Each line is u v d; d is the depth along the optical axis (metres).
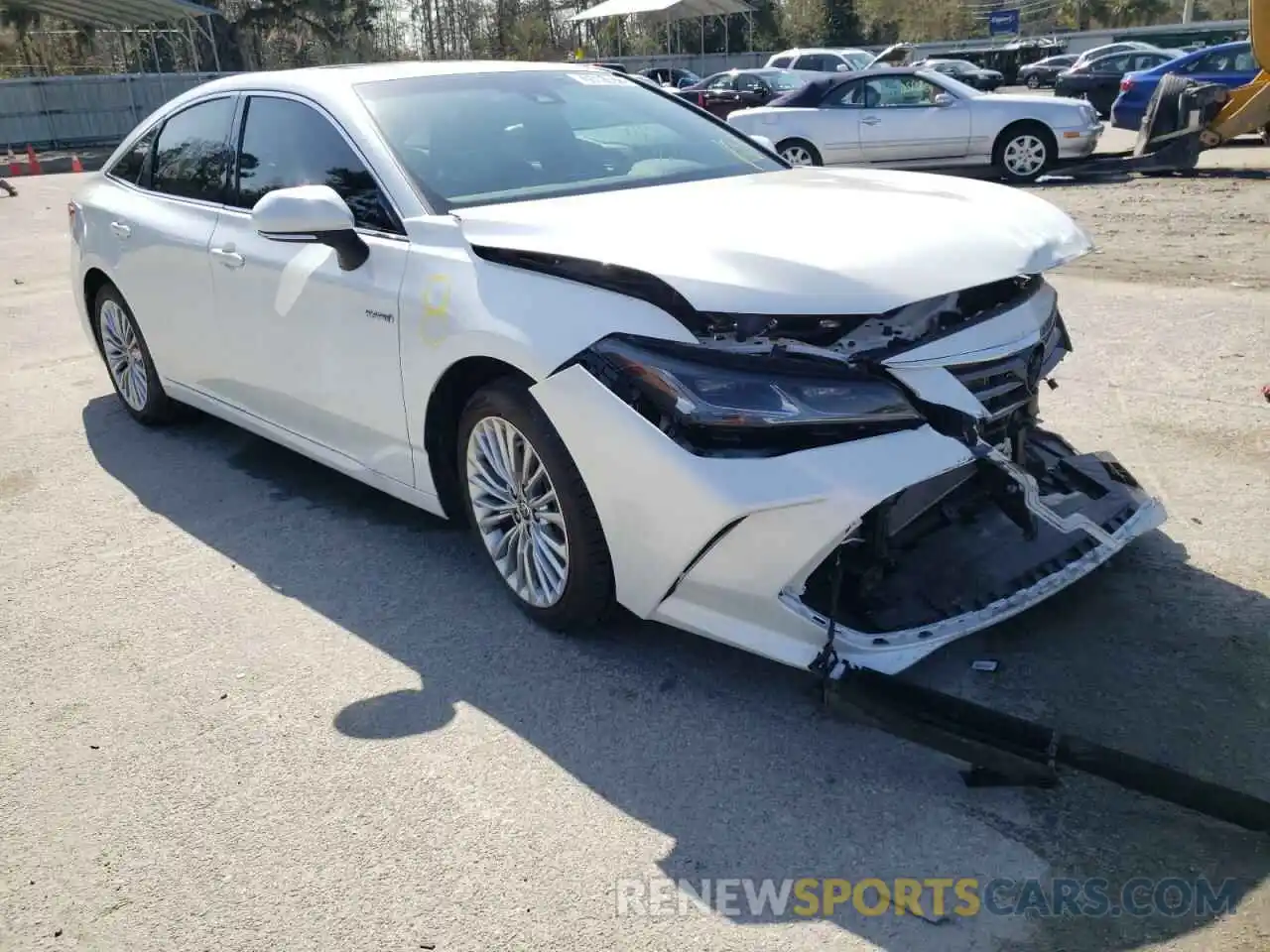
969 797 2.60
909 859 2.42
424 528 4.31
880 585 2.91
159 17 31.84
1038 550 3.11
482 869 2.46
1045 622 3.28
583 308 2.94
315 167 3.97
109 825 2.69
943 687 2.99
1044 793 2.59
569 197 3.56
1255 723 2.78
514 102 4.12
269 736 3.00
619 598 3.07
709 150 4.23
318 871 2.49
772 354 2.67
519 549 3.45
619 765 2.79
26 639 3.60
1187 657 3.07
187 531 4.41
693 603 2.91
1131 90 17.31
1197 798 2.35
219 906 2.40
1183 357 5.75
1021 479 2.89
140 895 2.45
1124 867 2.35
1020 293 3.09
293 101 4.12
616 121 4.23
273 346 4.16
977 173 13.99
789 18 55.12
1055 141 13.17
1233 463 4.35
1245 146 16.45
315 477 4.94
